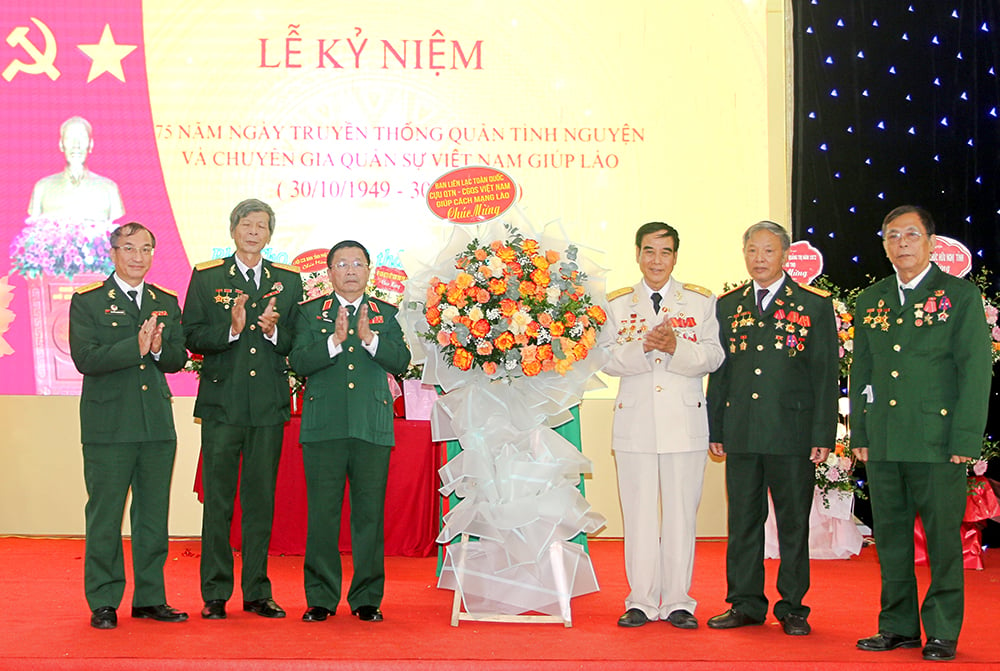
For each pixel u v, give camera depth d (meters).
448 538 3.92
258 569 4.03
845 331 5.50
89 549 3.80
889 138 6.38
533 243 3.88
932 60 6.40
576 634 3.69
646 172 6.36
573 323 3.78
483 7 6.38
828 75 6.39
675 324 3.93
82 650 3.36
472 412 3.93
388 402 4.02
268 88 6.34
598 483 6.31
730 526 3.94
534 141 6.36
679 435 3.86
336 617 3.97
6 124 6.25
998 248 6.37
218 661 3.24
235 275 4.07
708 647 3.49
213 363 4.02
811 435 3.84
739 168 6.35
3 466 6.20
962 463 3.52
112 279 3.96
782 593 3.83
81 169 6.26
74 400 6.22
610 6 6.38
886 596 3.60
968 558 5.36
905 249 3.63
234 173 6.31
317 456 3.95
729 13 6.39
